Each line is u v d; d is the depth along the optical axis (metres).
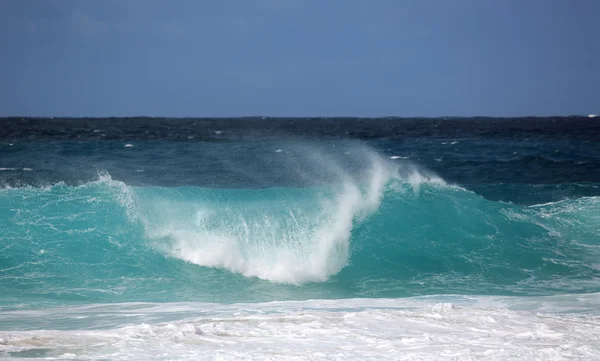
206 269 23.69
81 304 19.09
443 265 24.94
